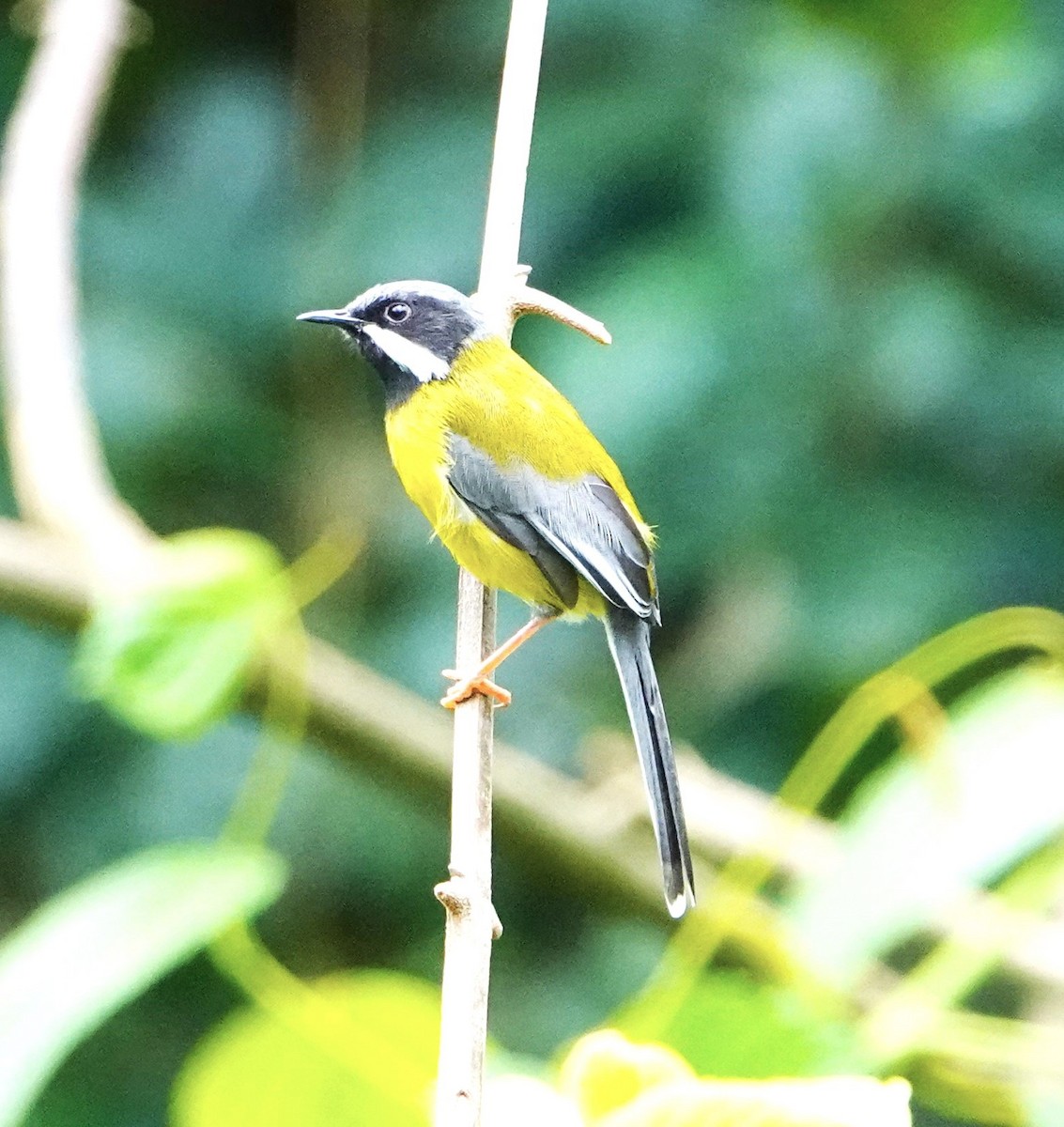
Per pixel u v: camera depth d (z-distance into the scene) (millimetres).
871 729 6684
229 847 5789
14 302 8539
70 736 11219
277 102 13414
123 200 12898
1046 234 10883
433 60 13719
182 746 11109
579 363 10648
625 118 11523
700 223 11203
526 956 11727
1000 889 6234
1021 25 11297
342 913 11648
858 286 11031
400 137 12797
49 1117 10812
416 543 11867
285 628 7695
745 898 6145
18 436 8188
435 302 8422
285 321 12594
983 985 6801
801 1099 2949
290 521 12688
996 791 5781
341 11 13469
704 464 10773
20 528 8883
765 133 10992
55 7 9672
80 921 4820
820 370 10766
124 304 12430
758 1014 4809
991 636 6688
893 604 10555
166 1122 10898
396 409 8422
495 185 6926
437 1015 4355
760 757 10938
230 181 13031
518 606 11547
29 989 4680
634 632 8039
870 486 10953
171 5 13969
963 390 10820
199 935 4723
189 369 12227
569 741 11164
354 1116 4277
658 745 7664
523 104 6875
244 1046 4242
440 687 11078
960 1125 7340
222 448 12328
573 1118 3215
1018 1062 5535
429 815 8484
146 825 10953
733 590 11367
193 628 6652
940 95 11219
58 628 7797
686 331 10562
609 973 11023
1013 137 11062
